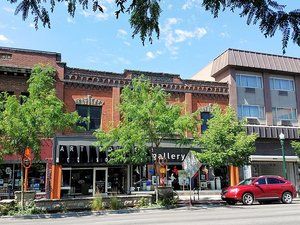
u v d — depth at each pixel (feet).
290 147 101.40
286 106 104.06
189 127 71.36
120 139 69.31
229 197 71.72
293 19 9.89
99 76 86.12
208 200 77.82
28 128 59.62
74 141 80.43
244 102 99.66
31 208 59.21
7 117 59.47
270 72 104.27
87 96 84.58
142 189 84.53
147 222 44.39
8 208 59.67
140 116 68.74
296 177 102.47
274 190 73.20
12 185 75.51
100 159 79.82
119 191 83.05
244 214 52.01
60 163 77.15
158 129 69.97
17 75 78.84
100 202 64.08
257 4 10.02
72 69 84.12
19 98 77.77
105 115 85.35
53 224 45.19
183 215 52.13
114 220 48.14
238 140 79.92
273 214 51.31
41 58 81.87
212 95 96.37
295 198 86.69
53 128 62.85
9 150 61.16
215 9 10.55
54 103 62.69
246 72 101.81
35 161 68.74
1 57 78.74
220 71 102.89
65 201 62.23
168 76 93.25
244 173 94.53
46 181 77.25
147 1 11.04
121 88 87.97
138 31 11.43
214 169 92.63
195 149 87.71
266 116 100.53
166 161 84.58
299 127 102.83
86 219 51.31
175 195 74.74
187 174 67.97
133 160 70.38
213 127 81.71
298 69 106.73
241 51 101.76
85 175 81.30
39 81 64.08
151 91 74.90
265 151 98.58
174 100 92.48
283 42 10.17
